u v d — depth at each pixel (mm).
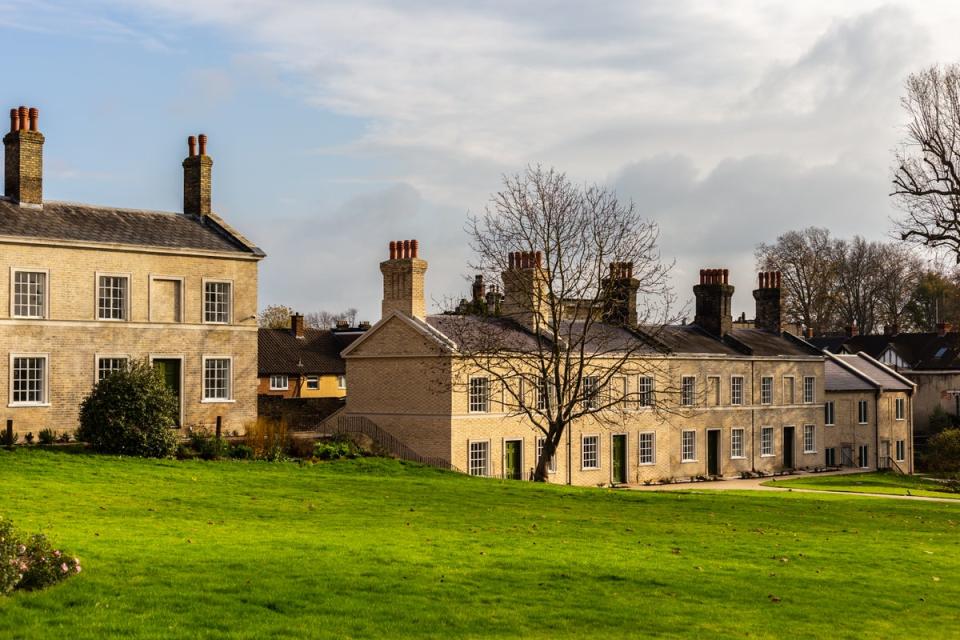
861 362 79562
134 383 40406
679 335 64375
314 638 16344
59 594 17734
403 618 17719
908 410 78375
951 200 56562
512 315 56969
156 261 47344
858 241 111562
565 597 19734
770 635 18219
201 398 48344
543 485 41344
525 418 53250
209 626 16656
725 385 64125
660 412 59250
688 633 18000
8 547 17625
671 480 59625
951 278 96438
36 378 44125
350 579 19953
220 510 29344
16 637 15500
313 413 57344
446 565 21797
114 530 24359
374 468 43031
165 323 47469
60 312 44625
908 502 43094
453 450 50406
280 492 33875
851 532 31016
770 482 59406
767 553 25688
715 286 66750
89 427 39938
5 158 46094
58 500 29031
